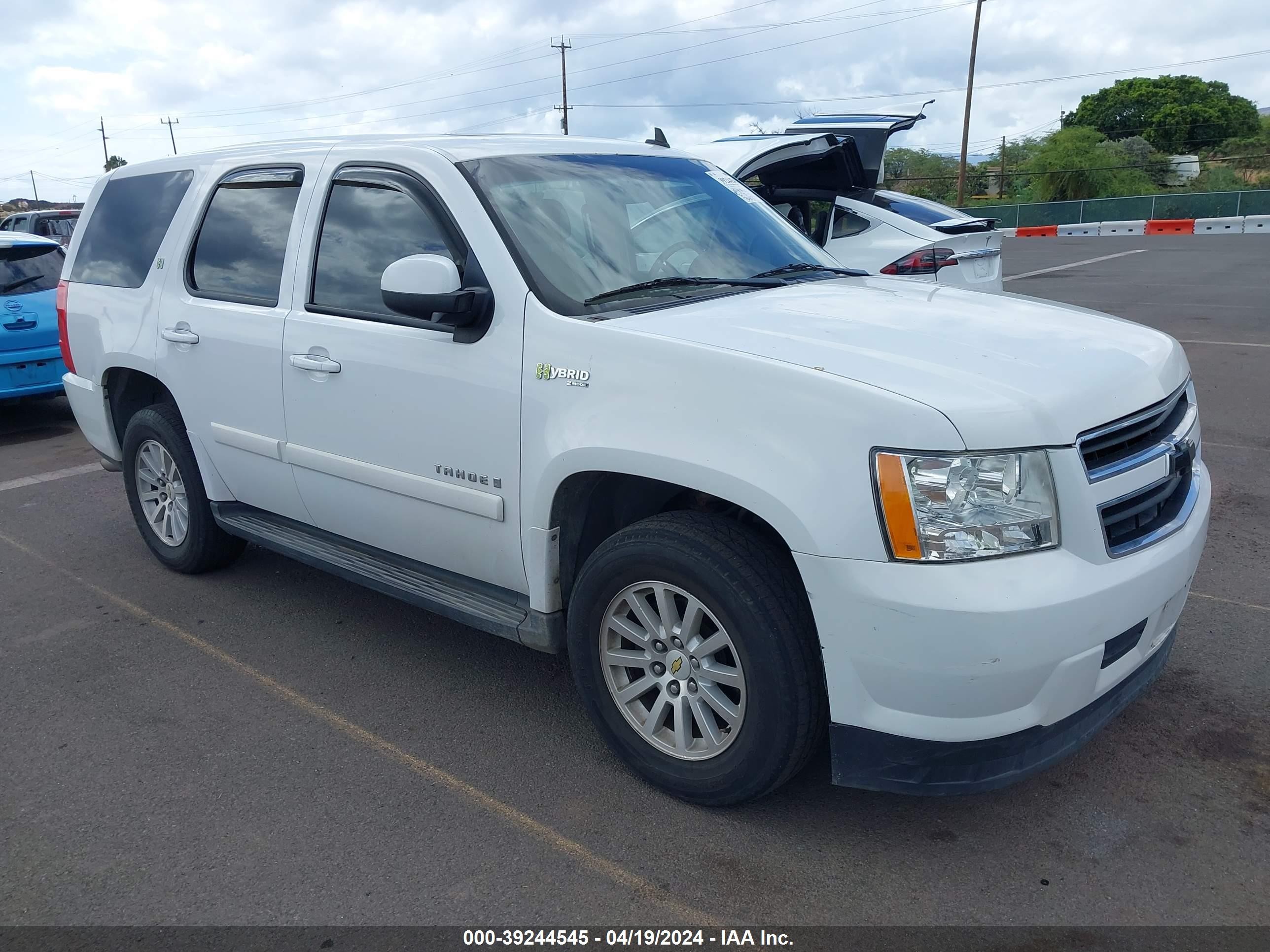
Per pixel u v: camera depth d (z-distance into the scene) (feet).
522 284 10.56
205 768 11.08
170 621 15.11
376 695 12.69
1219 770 10.38
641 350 9.50
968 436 8.06
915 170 195.52
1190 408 10.67
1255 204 117.19
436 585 12.10
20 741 11.77
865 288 11.92
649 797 10.31
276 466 13.62
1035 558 8.25
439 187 11.57
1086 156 157.38
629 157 13.34
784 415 8.57
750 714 9.21
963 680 8.10
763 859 9.26
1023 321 10.48
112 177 17.30
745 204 13.87
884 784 8.77
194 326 14.39
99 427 17.29
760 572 8.96
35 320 27.81
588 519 10.82
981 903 8.61
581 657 10.48
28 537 19.34
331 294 12.59
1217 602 14.35
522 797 10.37
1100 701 9.00
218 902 8.88
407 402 11.47
